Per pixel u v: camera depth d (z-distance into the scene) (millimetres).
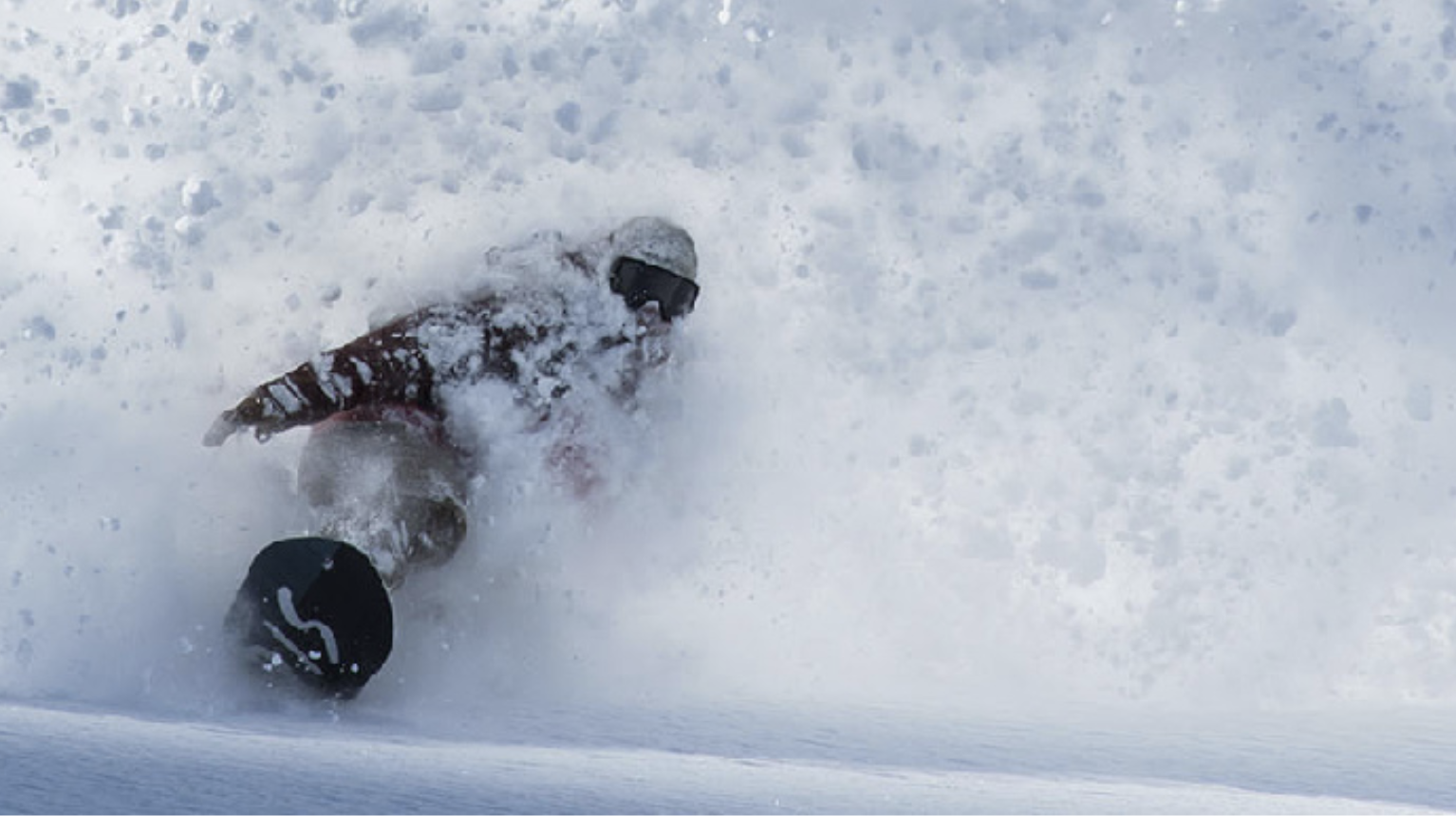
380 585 18922
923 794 15281
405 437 21500
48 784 12125
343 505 20984
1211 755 19797
